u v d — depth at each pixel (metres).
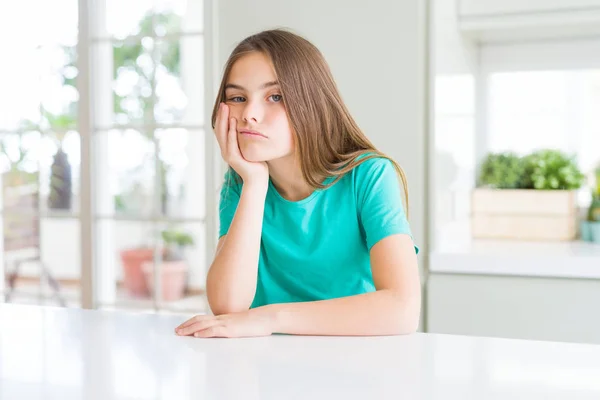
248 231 1.07
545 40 2.41
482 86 2.50
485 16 2.09
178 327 0.92
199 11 4.43
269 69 1.00
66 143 3.35
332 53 1.99
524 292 1.83
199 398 0.62
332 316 0.91
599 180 2.21
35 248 3.49
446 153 2.03
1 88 3.30
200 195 4.44
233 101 1.04
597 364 0.74
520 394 0.63
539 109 2.44
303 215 1.16
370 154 1.14
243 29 2.08
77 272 4.60
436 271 1.91
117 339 0.88
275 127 1.01
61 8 3.26
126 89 4.45
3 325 0.97
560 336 1.81
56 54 3.30
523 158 2.39
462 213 2.24
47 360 0.77
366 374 0.70
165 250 4.44
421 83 1.91
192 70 4.42
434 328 1.92
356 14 1.96
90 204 2.49
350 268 1.17
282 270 1.20
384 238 1.05
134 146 4.02
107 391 0.65
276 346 0.84
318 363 0.75
